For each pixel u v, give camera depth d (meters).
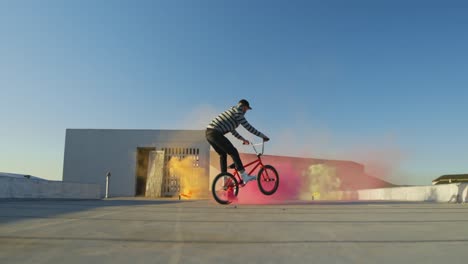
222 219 2.47
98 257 1.34
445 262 1.28
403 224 2.25
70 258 1.32
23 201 5.46
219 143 4.34
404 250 1.47
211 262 1.27
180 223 2.26
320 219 2.50
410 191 8.83
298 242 1.63
